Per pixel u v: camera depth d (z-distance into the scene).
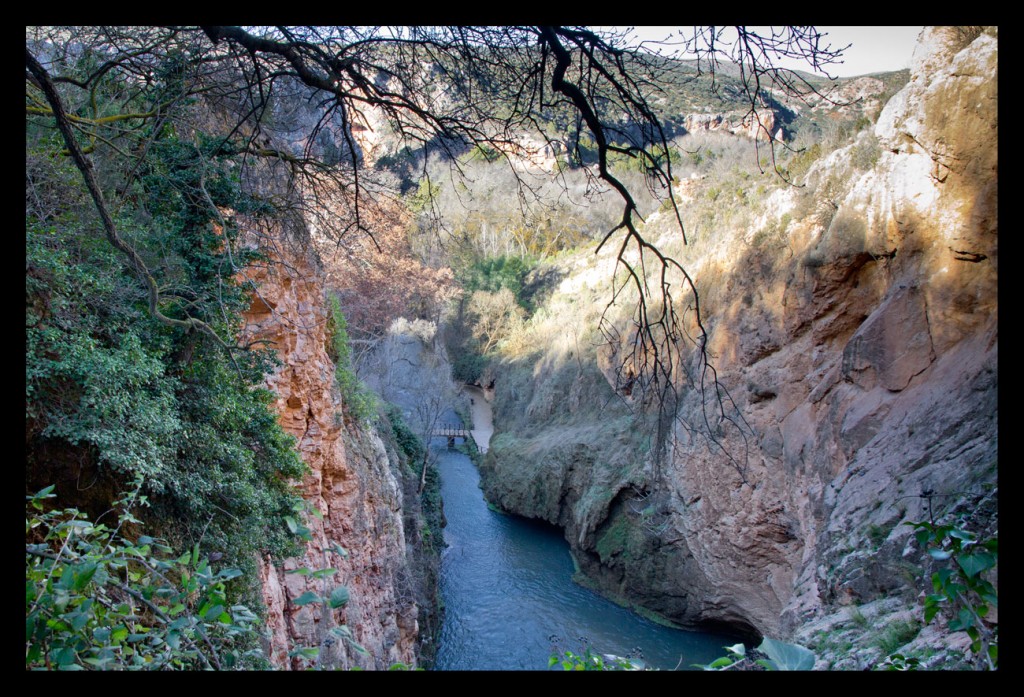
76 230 7.14
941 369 17.61
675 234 28.33
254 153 5.27
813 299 22.44
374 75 4.54
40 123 6.76
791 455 21.89
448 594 27.59
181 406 8.87
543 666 22.42
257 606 9.26
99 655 2.58
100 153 7.45
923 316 18.42
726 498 23.83
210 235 8.80
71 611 2.87
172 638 2.76
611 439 31.66
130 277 8.05
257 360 10.39
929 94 18.33
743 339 24.61
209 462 8.87
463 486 39.97
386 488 20.75
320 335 15.48
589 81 3.70
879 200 20.59
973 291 17.31
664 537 26.12
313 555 13.15
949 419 16.11
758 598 22.91
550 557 32.09
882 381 19.19
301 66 3.70
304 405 13.82
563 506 33.50
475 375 48.53
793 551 22.02
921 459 15.89
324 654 12.04
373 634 16.06
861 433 19.08
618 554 28.03
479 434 46.66
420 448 31.77
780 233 24.30
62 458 6.79
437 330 39.19
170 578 7.17
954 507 12.19
